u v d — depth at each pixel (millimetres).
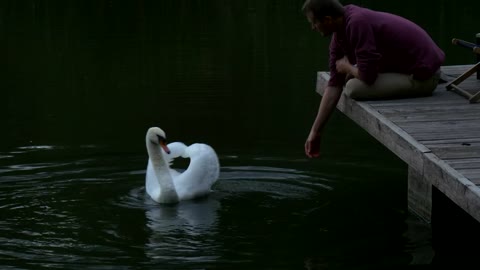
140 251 6336
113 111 11258
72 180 8211
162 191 7527
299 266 6016
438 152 5914
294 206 7402
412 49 7273
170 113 11078
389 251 6305
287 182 8094
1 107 11578
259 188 7930
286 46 15734
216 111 11133
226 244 6484
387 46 7238
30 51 15562
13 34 17250
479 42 7984
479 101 7301
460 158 5770
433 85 7477
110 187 8047
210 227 6883
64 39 16656
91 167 8656
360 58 7059
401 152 6340
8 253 6293
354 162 8703
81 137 9883
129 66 14164
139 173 8484
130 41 16406
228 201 7582
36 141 9734
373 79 7207
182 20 18703
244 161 8797
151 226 6914
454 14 18219
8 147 9461
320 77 8617
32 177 8305
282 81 12898
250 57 14742
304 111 11023
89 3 21156
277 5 20500
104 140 9758
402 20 7344
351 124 10375
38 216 7188
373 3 19781
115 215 7230
